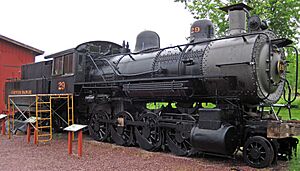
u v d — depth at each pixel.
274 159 8.03
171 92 9.26
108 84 11.82
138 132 10.64
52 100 14.22
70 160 8.77
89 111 13.05
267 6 17.83
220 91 8.76
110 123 11.77
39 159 8.91
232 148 8.09
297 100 24.38
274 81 8.50
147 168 7.82
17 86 17.06
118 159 8.92
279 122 7.60
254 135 8.31
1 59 21.50
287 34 18.77
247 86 8.12
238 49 8.34
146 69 10.68
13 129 14.62
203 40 9.80
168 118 9.84
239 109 8.48
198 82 9.07
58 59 14.07
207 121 8.33
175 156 9.37
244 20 9.53
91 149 10.61
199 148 8.48
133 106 11.37
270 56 8.30
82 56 13.23
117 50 14.78
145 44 12.12
